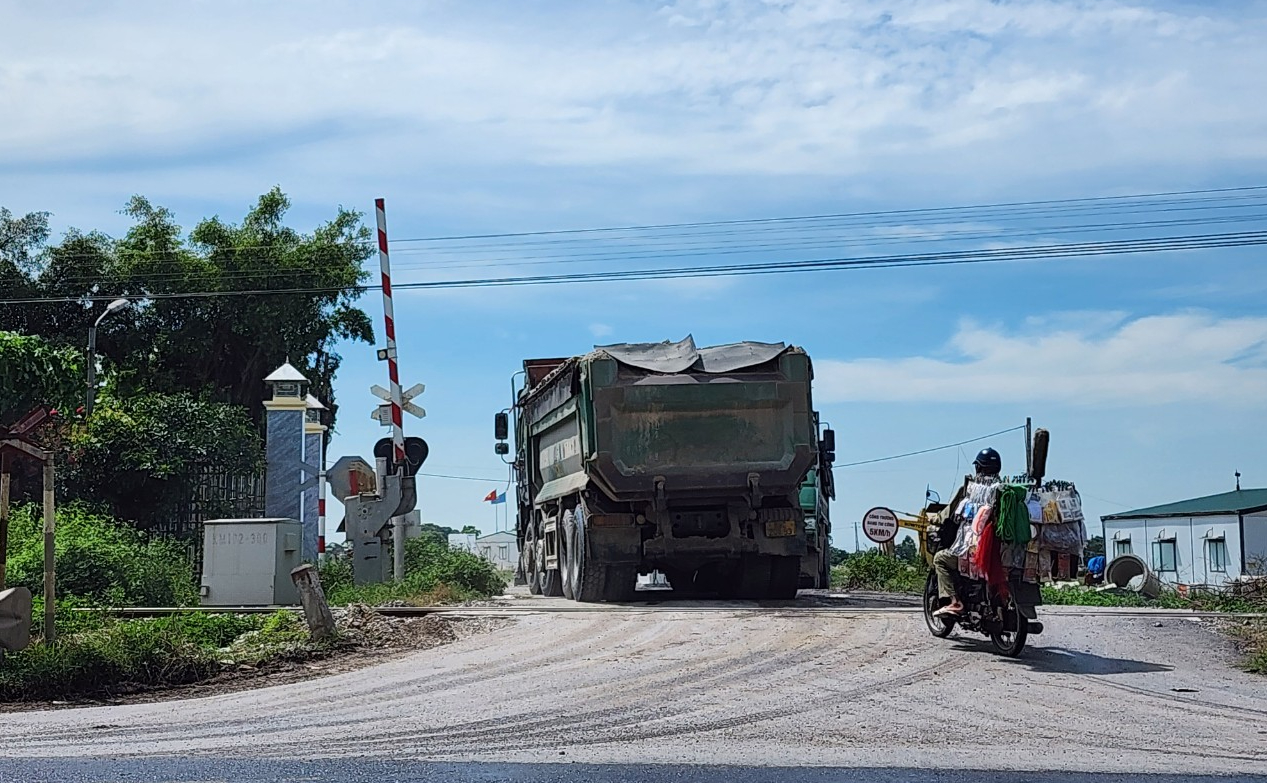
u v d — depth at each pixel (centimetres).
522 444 2355
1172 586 2806
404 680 1018
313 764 670
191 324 3738
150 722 828
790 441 1662
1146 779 625
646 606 1630
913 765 662
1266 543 4222
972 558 1099
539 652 1167
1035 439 1105
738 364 1666
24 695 959
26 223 3744
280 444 2450
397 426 2125
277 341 3762
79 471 2339
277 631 1270
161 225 3844
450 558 2098
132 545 1844
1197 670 1030
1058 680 973
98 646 1023
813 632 1255
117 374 3547
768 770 649
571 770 650
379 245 2191
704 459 1642
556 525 1956
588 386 1641
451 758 687
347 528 2086
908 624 1315
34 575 1560
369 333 4000
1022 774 638
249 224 3947
